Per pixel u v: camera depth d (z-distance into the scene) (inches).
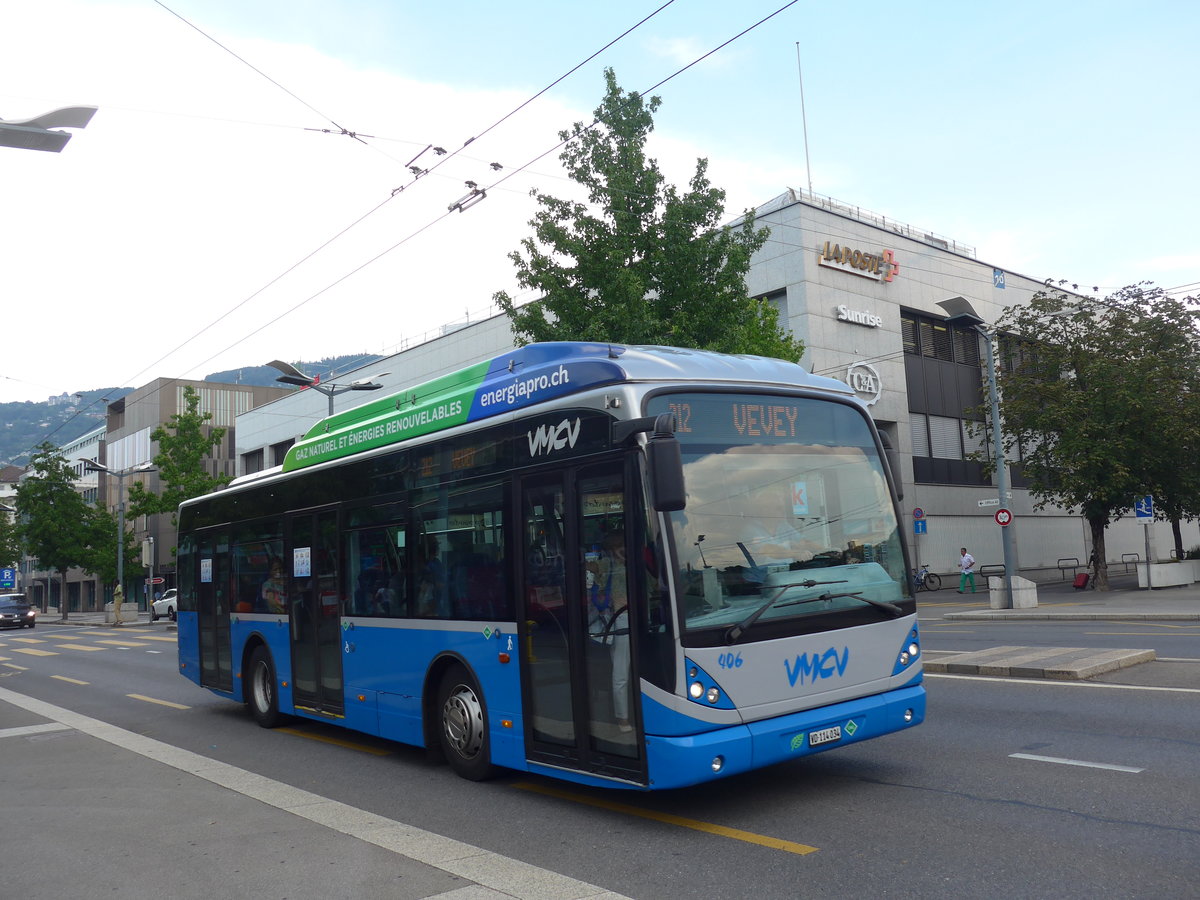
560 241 790.5
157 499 1844.2
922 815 243.6
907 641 277.1
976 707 382.6
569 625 264.1
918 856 212.8
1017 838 220.8
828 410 280.7
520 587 283.0
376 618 356.5
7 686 742.5
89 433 3978.8
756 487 257.6
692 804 268.4
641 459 243.4
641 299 766.5
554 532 271.9
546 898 199.3
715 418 258.2
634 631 241.0
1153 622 790.5
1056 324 1343.5
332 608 390.3
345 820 271.9
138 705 577.3
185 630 559.2
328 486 397.4
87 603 3440.0
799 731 245.9
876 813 247.9
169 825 277.1
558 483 271.3
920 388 1529.3
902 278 1496.1
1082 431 1222.3
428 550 328.8
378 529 359.6
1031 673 447.5
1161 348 1268.5
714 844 231.3
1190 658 493.0
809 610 256.1
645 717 237.3
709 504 247.8
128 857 247.1
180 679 725.3
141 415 3270.2
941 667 487.2
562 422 271.4
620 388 251.9
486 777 306.5
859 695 263.4
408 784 318.7
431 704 329.4
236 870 231.0
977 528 1616.6
